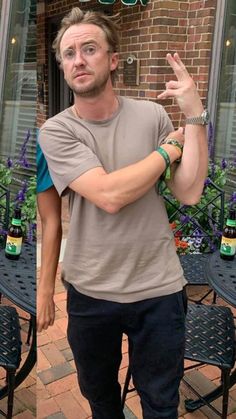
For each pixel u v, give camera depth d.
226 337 1.78
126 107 1.29
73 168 1.21
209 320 1.88
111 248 1.27
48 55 5.59
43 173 1.41
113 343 1.39
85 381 1.46
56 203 1.45
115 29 1.23
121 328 1.36
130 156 1.25
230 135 3.53
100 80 1.19
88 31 1.17
